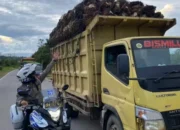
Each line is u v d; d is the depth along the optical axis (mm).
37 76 5887
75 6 7562
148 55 5121
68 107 9188
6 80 34125
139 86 4668
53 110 5414
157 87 4559
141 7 6918
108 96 5809
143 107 4555
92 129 8148
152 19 6668
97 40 6531
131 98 4871
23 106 5594
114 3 6781
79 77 7484
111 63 5848
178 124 4469
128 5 7043
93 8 6566
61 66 9859
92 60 6605
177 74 4820
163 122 4402
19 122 5762
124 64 4883
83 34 6941
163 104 4453
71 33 7789
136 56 5035
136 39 5254
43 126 5305
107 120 5941
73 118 9508
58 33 9547
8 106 12719
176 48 5348
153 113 4422
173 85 4641
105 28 6578
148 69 4906
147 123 4438
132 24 6730
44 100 5508
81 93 7352
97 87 6477
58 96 5637
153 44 5266
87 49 6676
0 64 88562
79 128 8273
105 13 6441
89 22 6617
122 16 6395
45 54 38531
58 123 5387
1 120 9773
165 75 4762
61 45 9555
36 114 5441
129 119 4922
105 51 6141
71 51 8211
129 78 4816
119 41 5551
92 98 6602
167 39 5426
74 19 7496
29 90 5707
